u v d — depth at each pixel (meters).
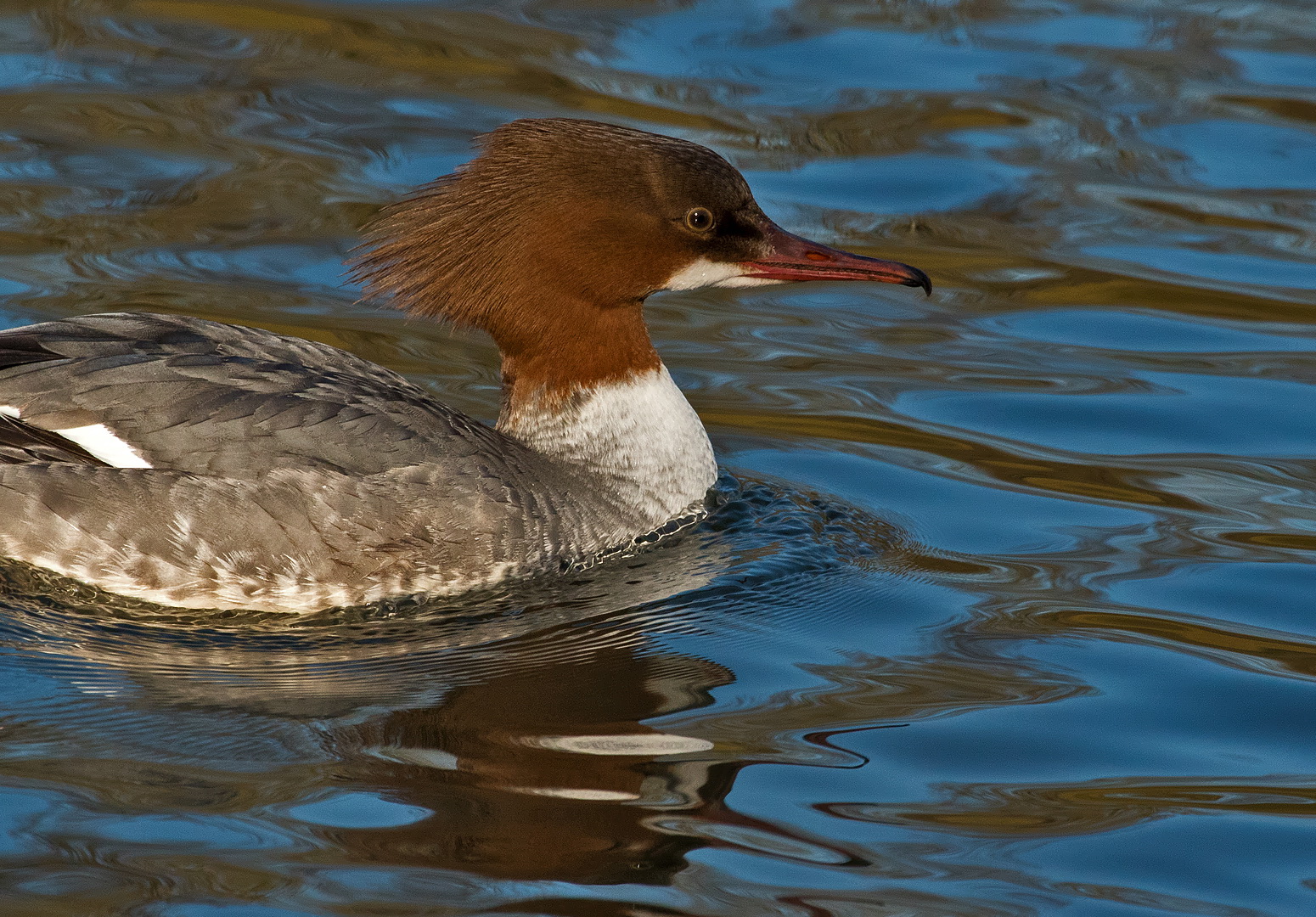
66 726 9.51
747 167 17.97
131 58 19.59
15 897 7.98
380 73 19.52
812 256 12.26
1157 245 17.09
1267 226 17.38
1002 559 12.20
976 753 9.67
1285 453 13.73
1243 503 12.97
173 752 9.27
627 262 12.01
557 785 9.12
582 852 8.52
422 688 10.17
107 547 10.89
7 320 14.45
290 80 19.31
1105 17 21.58
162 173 17.27
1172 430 14.09
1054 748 9.77
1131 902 8.38
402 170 17.44
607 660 10.65
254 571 10.95
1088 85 19.80
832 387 14.77
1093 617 11.32
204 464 10.84
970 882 8.48
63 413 10.81
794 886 8.37
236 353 11.44
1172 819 9.10
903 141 18.58
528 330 12.11
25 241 15.89
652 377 12.49
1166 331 15.71
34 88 18.73
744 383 14.80
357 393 11.39
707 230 12.07
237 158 17.61
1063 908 8.32
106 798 8.80
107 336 11.23
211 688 10.06
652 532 12.37
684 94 19.25
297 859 8.33
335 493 10.93
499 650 10.73
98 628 10.77
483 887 8.18
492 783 9.09
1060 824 9.03
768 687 10.35
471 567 11.32
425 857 8.40
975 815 9.08
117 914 7.89
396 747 9.42
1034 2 21.86
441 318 12.24
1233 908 8.37
